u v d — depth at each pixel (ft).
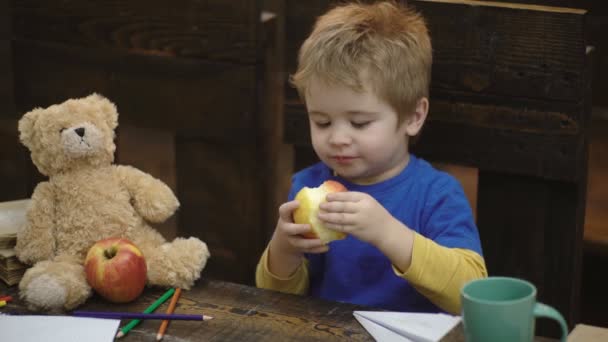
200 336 4.93
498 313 3.88
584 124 6.40
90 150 5.58
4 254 5.65
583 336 5.31
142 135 10.90
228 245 8.22
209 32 7.54
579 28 6.08
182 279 5.54
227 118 7.70
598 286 8.64
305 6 6.91
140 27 7.80
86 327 4.92
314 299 5.39
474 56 6.45
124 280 5.28
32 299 5.24
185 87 7.79
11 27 8.39
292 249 5.73
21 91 8.52
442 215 6.00
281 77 8.37
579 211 6.67
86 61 8.12
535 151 6.48
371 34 5.86
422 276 5.41
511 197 6.81
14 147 9.46
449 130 6.70
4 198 9.60
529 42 6.26
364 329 4.98
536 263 6.86
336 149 5.83
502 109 6.49
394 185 6.18
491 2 6.43
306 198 5.28
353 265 6.19
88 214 5.63
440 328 4.78
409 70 5.90
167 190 5.88
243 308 5.28
